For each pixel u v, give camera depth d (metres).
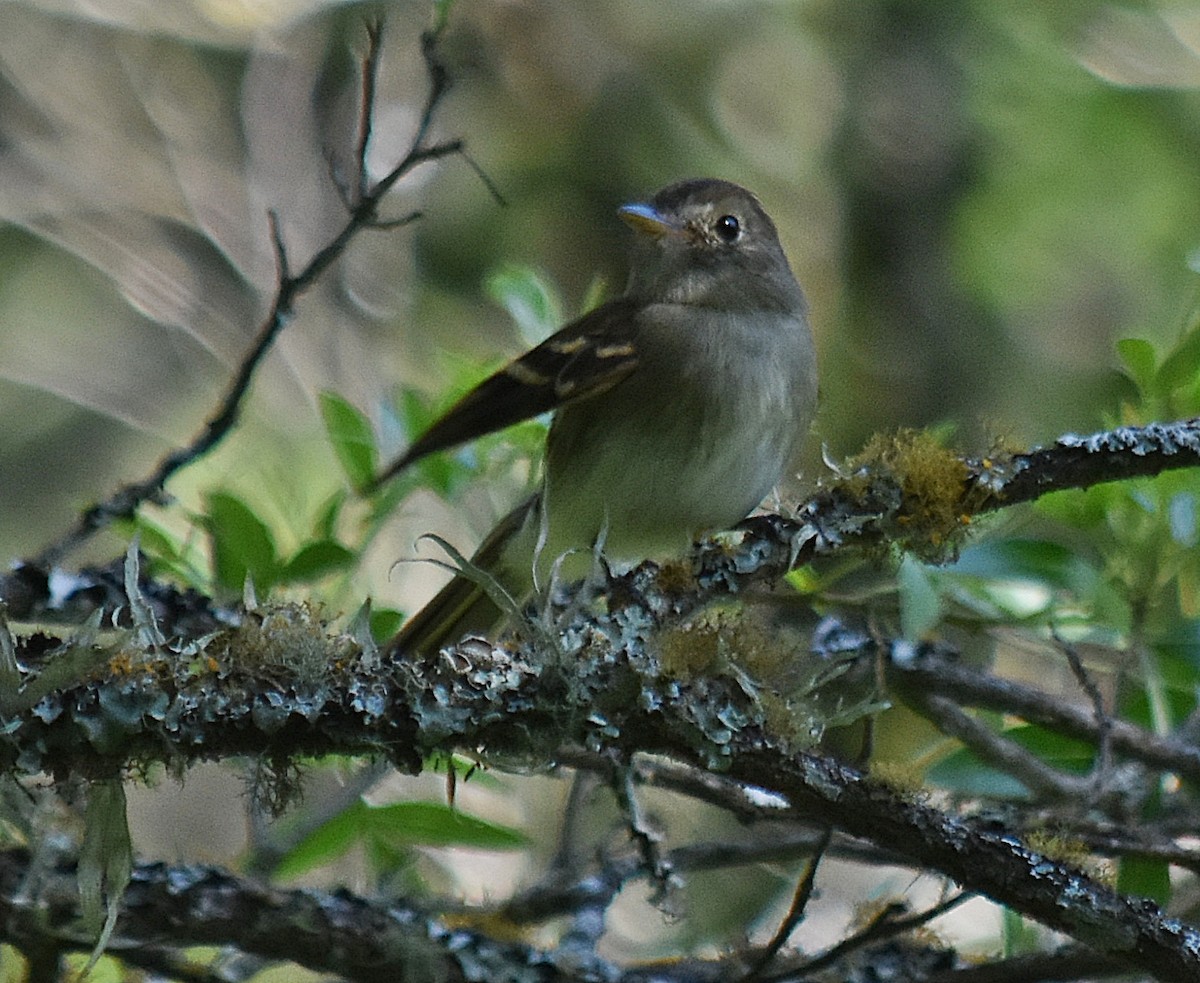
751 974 6.50
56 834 6.73
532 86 15.58
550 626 5.80
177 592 6.89
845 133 16.19
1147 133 15.39
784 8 16.08
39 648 5.81
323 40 15.49
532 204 15.37
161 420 14.82
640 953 10.43
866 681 8.25
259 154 15.20
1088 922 6.02
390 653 5.89
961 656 9.24
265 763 5.58
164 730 5.36
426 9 15.38
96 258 15.09
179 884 6.82
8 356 14.88
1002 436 7.07
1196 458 6.90
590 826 10.45
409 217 6.73
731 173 15.80
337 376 14.20
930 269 15.53
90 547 13.52
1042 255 15.45
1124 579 8.23
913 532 6.96
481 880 10.63
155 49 15.77
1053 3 15.75
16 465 14.59
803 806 6.04
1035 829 6.93
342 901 6.97
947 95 15.77
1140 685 9.02
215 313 15.04
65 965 7.23
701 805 11.12
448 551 5.86
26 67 15.67
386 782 9.80
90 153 15.51
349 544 9.42
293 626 5.62
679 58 15.92
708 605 6.79
